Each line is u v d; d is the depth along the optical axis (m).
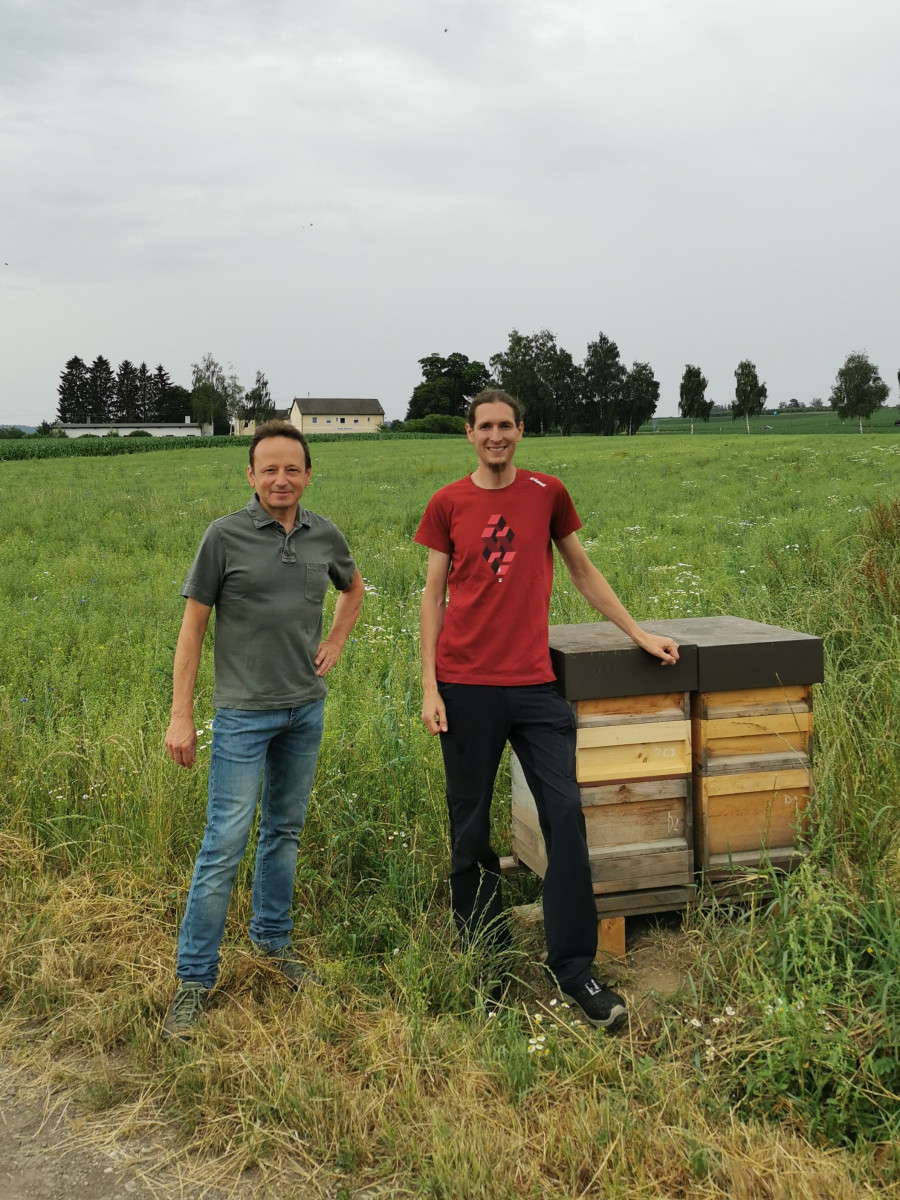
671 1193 2.29
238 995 3.22
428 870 3.89
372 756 4.50
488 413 3.16
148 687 5.88
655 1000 3.10
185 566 11.07
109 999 3.18
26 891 3.77
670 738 3.40
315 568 3.21
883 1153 2.42
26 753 4.70
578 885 3.04
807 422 127.81
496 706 3.18
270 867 3.37
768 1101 2.60
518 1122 2.52
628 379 118.94
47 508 17.61
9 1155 2.52
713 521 14.41
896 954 2.88
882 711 4.67
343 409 138.38
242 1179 2.43
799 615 6.41
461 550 3.21
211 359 126.06
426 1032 2.87
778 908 3.38
